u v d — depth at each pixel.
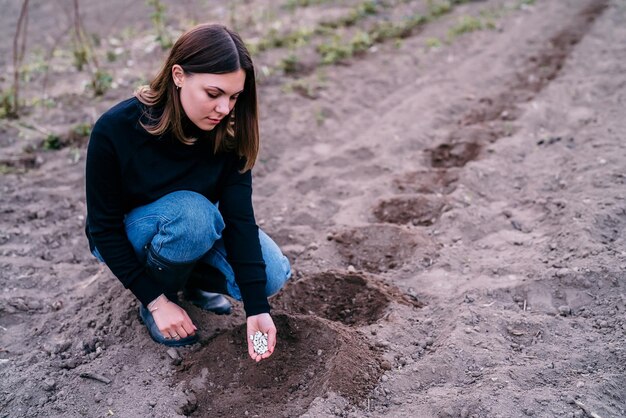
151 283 2.62
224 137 2.60
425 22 7.32
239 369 2.79
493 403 2.52
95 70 6.05
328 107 5.43
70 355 2.94
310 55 6.45
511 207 3.99
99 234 2.59
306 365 2.79
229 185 2.73
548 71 5.84
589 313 3.05
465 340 2.86
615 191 3.82
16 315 3.22
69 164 4.67
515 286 3.21
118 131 2.48
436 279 3.37
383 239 3.72
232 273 2.74
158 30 6.33
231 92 2.38
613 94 5.21
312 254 3.63
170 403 2.64
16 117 5.21
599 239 3.47
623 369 2.69
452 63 6.22
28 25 7.27
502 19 7.21
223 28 2.41
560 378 2.67
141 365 2.86
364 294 3.26
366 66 6.24
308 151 4.88
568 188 4.02
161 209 2.59
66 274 3.54
